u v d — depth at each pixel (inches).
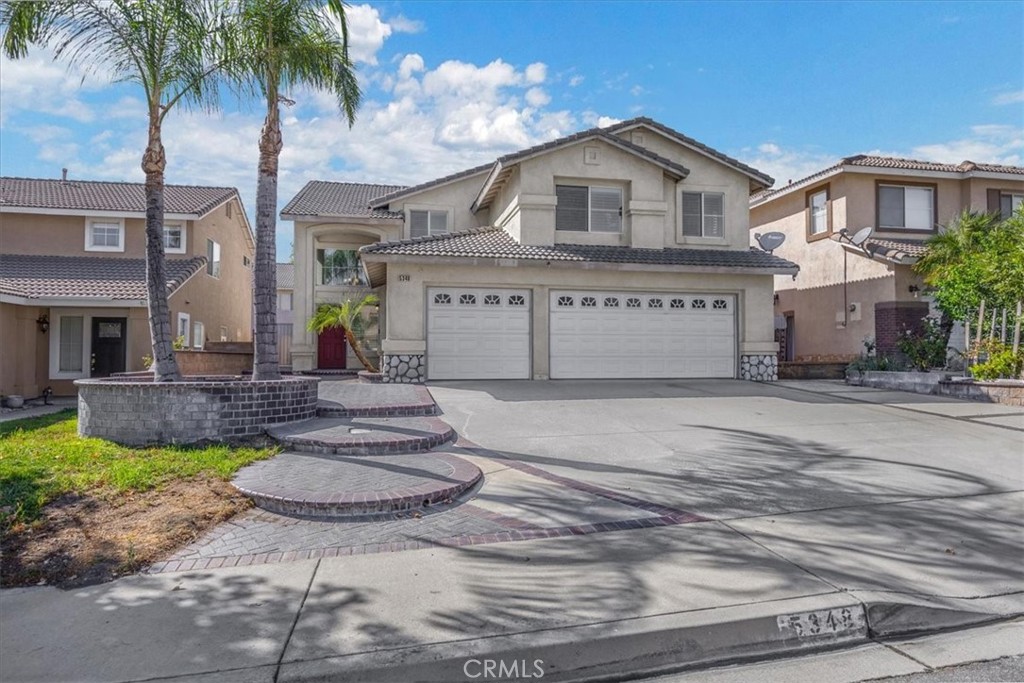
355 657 145.4
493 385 570.9
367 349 858.1
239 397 347.9
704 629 157.5
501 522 233.5
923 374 577.0
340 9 393.1
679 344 650.8
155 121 375.6
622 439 366.6
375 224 804.0
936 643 163.8
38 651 149.9
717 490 272.2
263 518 236.5
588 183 655.1
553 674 147.3
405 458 313.0
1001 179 789.2
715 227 704.4
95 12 355.3
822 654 159.2
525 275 613.9
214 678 138.6
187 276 773.3
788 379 698.8
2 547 207.3
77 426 393.1
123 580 187.2
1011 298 526.3
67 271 746.8
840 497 263.9
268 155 399.5
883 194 786.8
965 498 263.7
